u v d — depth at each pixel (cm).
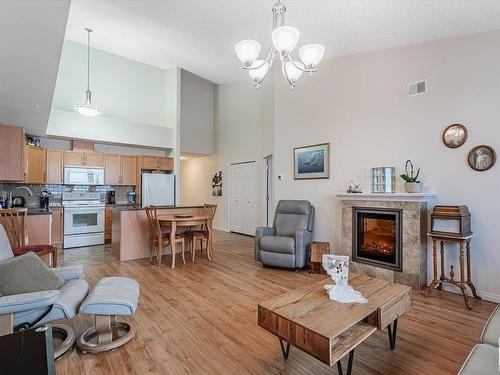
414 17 287
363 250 385
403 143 359
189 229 523
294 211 450
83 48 596
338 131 429
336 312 174
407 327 236
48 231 398
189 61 550
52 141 579
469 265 295
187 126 791
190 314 260
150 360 190
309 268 416
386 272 352
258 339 217
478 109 302
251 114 702
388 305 188
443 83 326
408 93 354
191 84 802
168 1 325
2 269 203
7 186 537
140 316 255
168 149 687
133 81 661
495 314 172
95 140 579
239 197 747
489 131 295
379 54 382
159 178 643
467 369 123
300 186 485
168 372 178
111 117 629
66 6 163
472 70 306
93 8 365
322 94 452
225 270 405
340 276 204
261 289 326
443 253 307
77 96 586
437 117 330
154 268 413
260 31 362
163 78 703
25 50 216
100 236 598
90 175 597
